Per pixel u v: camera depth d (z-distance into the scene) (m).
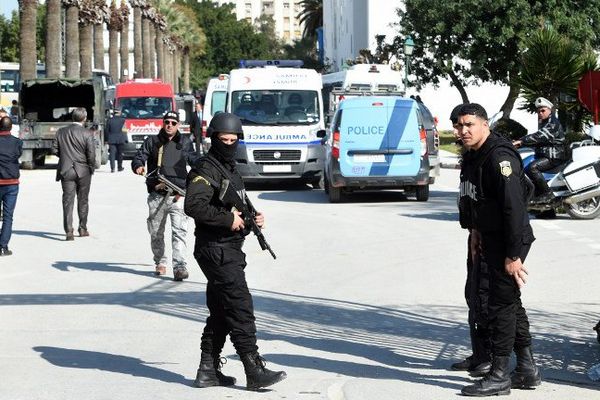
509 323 8.13
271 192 29.48
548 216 21.48
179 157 14.27
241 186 8.36
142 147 14.34
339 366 9.29
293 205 25.25
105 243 18.33
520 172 8.07
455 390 8.38
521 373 8.38
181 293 13.25
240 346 8.33
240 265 8.32
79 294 13.20
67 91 43.03
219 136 8.27
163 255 14.77
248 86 30.03
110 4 77.81
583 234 18.70
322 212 23.39
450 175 36.22
